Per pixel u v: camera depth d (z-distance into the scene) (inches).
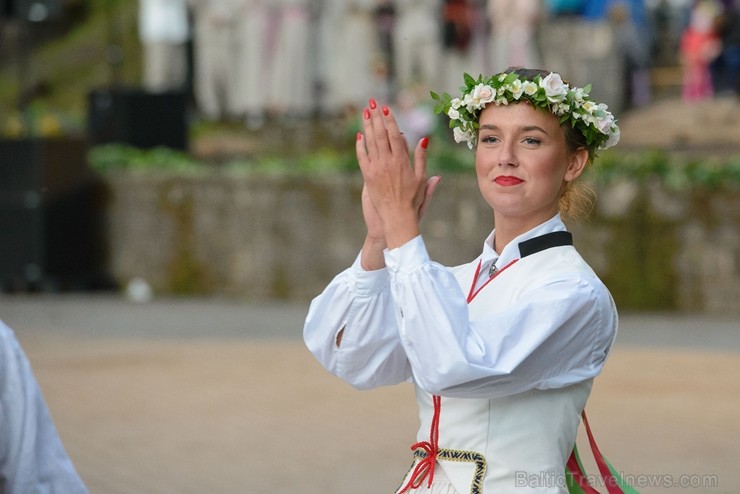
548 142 152.5
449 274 144.6
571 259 153.4
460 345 140.9
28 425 154.8
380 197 146.8
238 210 665.6
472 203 619.2
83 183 689.6
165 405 422.6
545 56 791.7
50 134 731.4
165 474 336.2
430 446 153.3
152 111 713.6
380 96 782.5
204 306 641.0
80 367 490.3
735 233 596.1
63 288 684.1
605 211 607.8
